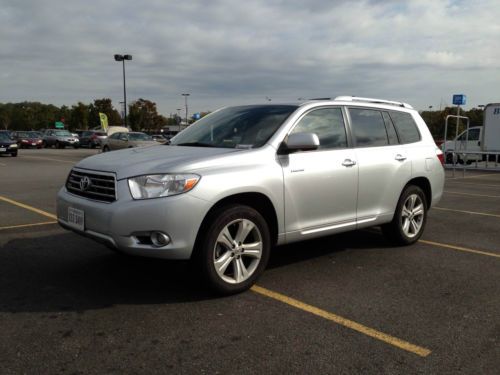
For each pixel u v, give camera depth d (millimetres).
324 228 5062
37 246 5922
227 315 3881
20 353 3203
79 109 88812
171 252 3920
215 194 4051
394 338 3514
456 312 4016
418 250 6074
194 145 5035
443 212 9188
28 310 3926
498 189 13461
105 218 3986
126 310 3951
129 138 26156
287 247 6141
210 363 3111
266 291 4465
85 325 3654
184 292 4375
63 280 4668
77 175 4570
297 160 4746
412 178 6117
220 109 5895
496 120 20672
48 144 43250
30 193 10953
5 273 4867
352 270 5168
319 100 5293
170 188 3918
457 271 5176
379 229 7270
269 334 3545
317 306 4109
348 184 5219
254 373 2998
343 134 5352
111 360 3129
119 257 5465
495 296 4410
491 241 6629
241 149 4531
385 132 5922
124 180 4027
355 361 3168
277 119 4922
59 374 2949
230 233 4305
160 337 3469
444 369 3080
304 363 3129
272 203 4516
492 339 3516
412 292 4492
